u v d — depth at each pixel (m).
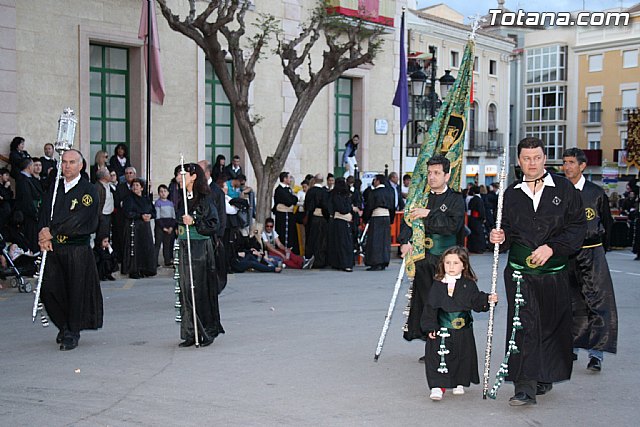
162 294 11.66
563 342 6.17
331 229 15.30
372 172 23.30
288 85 21.69
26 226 12.27
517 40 55.53
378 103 24.92
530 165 6.15
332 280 13.76
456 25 37.66
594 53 52.34
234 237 14.60
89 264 8.11
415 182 7.51
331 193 15.45
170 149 18.84
